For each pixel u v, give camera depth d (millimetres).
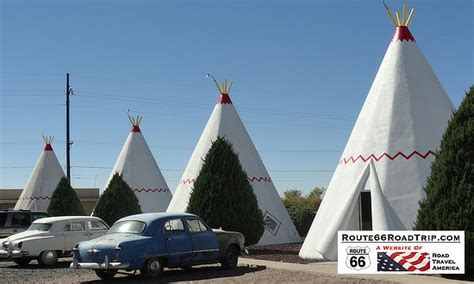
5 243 14352
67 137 29969
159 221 11672
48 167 30938
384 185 13867
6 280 11938
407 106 14570
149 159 27516
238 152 20844
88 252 11219
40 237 14398
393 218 13430
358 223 14039
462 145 10297
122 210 21453
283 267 12773
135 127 27875
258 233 17047
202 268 13305
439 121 14539
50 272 13273
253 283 10453
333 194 14836
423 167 13906
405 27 15547
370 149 14453
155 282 11008
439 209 10383
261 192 20516
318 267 12617
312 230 15062
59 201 24172
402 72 15000
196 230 12258
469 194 10086
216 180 16703
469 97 10578
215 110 21688
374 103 15055
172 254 11602
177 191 21328
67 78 30156
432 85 15031
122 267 10883
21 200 30656
